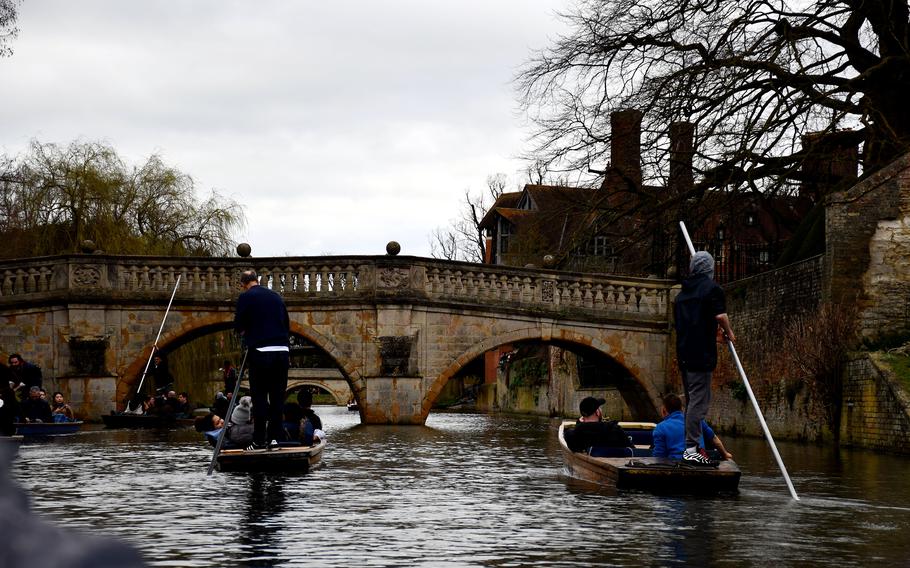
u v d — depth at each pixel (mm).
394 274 28234
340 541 7195
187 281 28500
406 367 28188
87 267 28219
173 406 27531
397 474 12961
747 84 25875
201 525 7934
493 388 60062
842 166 30797
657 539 7445
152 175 33969
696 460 10828
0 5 25297
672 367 29719
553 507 9328
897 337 20953
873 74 25422
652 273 31203
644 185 28672
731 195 26469
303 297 28391
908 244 21266
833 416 20812
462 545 7082
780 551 6957
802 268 22500
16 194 32688
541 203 52281
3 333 28422
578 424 12617
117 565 1381
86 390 28094
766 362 24094
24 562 1339
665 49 27828
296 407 14828
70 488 10742
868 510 9430
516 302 29172
